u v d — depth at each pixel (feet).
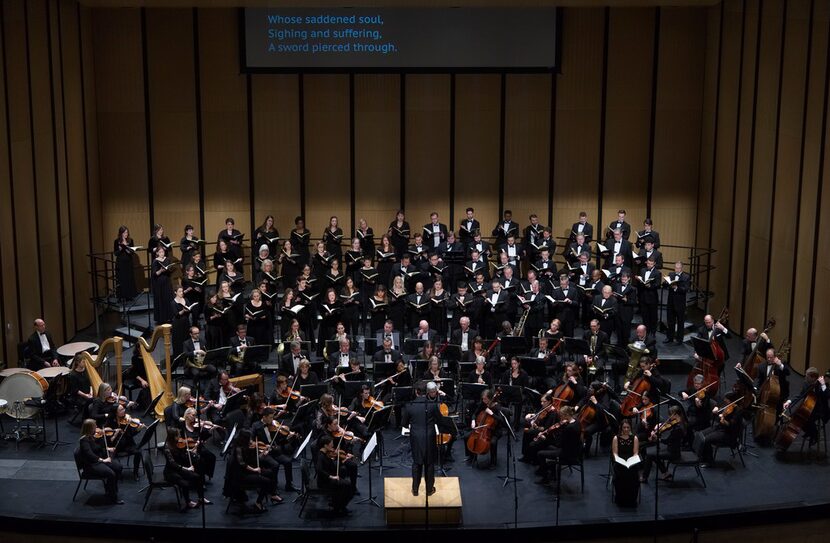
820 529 46.93
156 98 74.23
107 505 47.39
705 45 74.23
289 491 48.91
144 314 69.92
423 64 74.13
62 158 67.77
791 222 62.44
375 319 63.77
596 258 74.84
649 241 69.21
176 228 76.02
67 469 50.93
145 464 47.21
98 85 73.61
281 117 75.15
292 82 74.74
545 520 45.85
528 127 75.36
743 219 68.90
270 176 75.97
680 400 55.01
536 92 74.84
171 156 75.05
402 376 53.52
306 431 50.98
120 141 74.43
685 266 76.43
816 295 59.77
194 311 64.23
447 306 63.82
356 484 49.42
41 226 64.54
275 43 73.77
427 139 75.61
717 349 55.52
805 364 61.05
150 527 45.06
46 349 58.59
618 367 56.59
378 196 76.43
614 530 45.39
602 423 51.03
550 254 68.23
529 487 49.11
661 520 45.57
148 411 49.47
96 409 50.70
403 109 75.15
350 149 75.72
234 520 46.01
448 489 46.78
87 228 72.08
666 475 49.57
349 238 76.84
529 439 51.01
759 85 66.33
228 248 70.44
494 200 76.38
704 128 74.79
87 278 71.82
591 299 64.39
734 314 70.33
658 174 75.87
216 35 73.87
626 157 75.66
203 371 57.36
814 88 59.62
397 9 73.51
